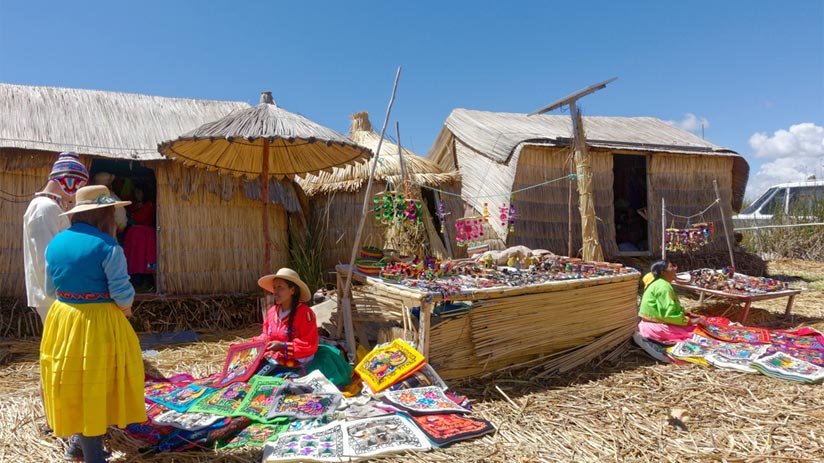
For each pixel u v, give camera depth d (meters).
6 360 5.17
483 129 9.17
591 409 3.80
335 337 5.20
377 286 4.50
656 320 5.41
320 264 7.97
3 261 6.29
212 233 7.18
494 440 3.28
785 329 6.42
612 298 5.27
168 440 3.12
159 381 3.99
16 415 3.72
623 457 3.08
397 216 5.21
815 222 12.62
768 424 3.52
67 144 6.60
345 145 4.80
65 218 3.38
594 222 6.98
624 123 11.62
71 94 7.72
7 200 6.34
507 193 8.51
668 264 5.64
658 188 9.79
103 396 2.66
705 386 4.25
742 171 10.59
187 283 7.00
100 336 2.67
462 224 6.55
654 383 4.38
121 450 3.11
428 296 4.02
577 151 7.09
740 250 10.52
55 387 2.62
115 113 7.63
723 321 5.92
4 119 6.67
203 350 5.68
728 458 3.05
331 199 8.61
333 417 3.42
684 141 10.57
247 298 7.22
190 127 7.79
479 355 4.33
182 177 7.02
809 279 10.08
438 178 9.16
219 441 3.18
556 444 3.24
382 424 3.33
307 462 2.92
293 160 5.98
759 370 4.52
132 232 7.12
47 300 3.23
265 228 5.58
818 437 3.33
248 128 4.67
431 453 3.09
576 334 4.95
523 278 4.91
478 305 4.34
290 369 3.93
